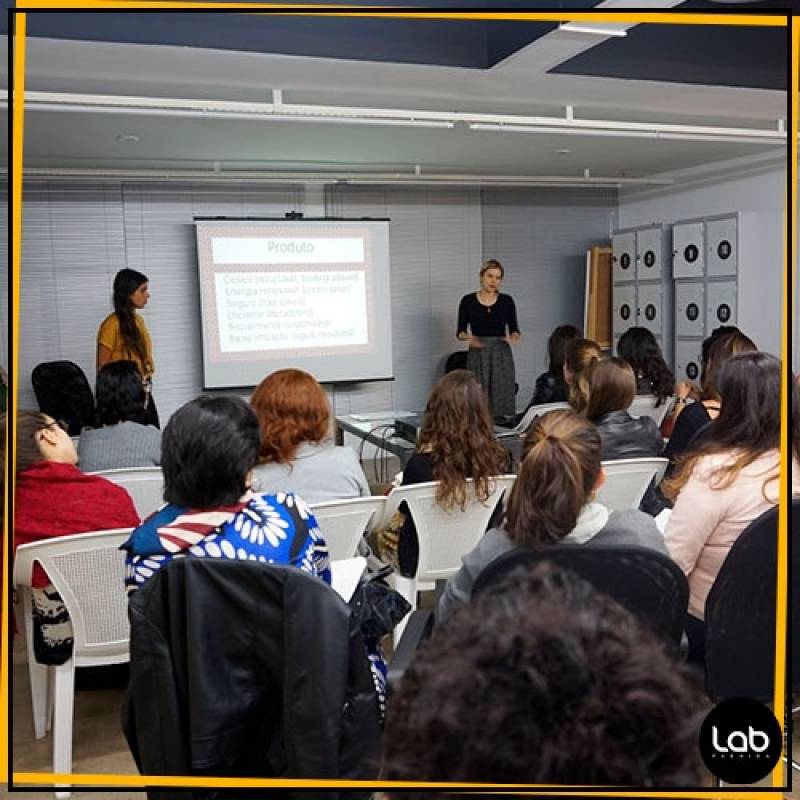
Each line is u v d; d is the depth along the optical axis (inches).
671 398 154.9
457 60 149.9
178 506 61.7
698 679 23.4
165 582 54.2
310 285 270.5
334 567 78.7
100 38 126.8
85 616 83.9
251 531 61.3
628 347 158.1
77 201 254.5
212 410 61.2
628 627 21.2
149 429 123.5
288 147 218.7
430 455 102.7
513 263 308.3
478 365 256.8
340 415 286.2
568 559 59.2
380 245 277.9
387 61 144.8
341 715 54.4
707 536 74.5
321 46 140.0
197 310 271.3
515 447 149.3
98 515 86.9
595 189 317.1
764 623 69.4
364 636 66.0
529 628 20.4
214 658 54.3
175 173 254.7
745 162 250.4
